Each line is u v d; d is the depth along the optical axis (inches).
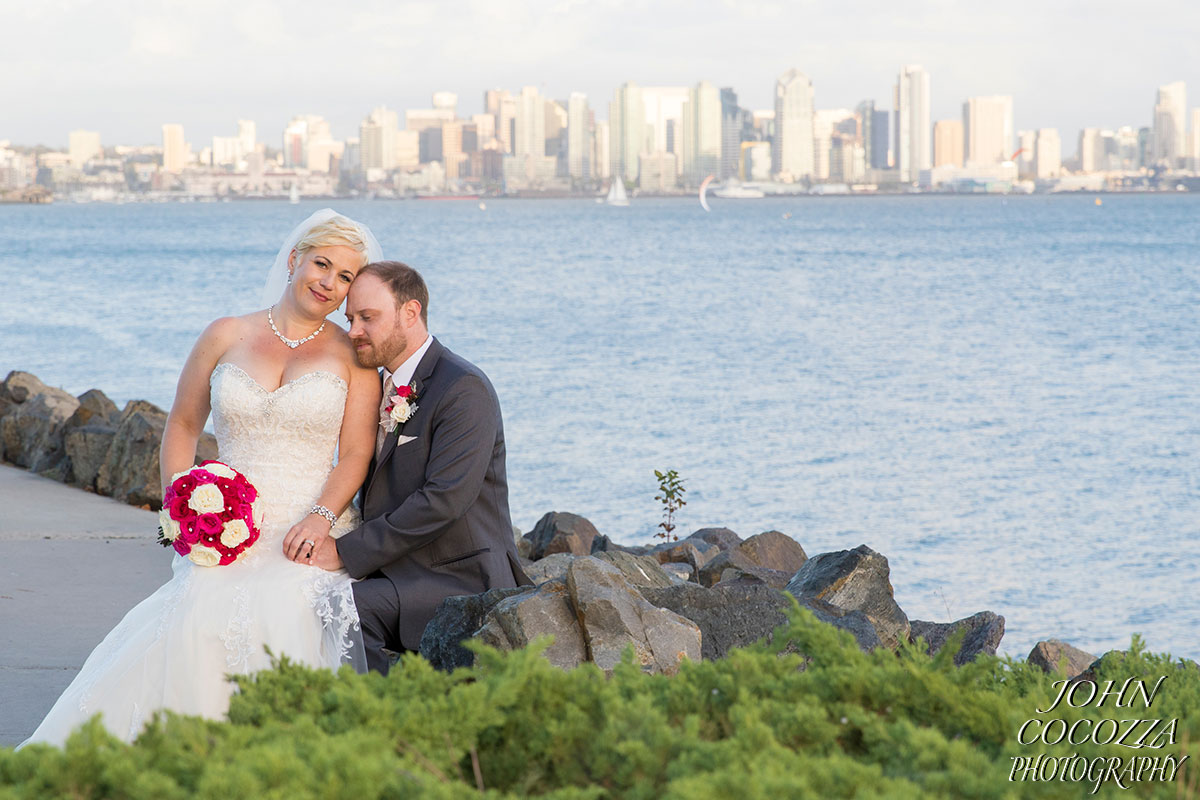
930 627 223.9
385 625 179.0
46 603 250.1
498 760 100.0
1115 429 722.2
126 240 4003.4
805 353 1096.2
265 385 188.7
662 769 91.9
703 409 783.7
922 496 546.9
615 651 152.6
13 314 1414.9
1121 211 7062.0
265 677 107.2
